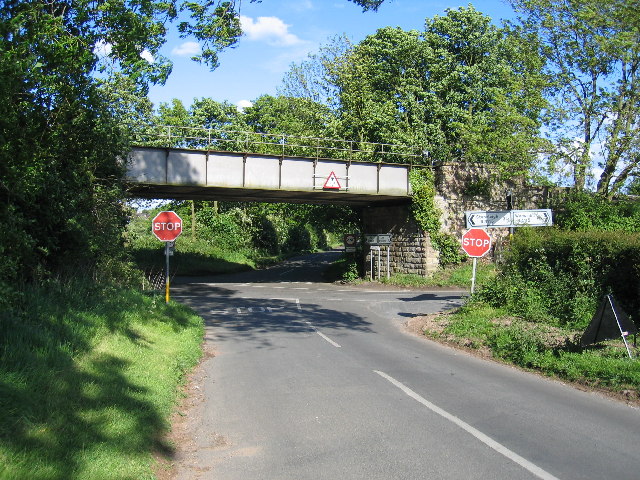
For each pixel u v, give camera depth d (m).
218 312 19.53
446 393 8.48
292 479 5.18
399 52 40.34
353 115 40.50
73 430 5.18
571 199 33.19
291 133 47.16
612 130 30.20
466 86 39.16
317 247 94.38
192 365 10.24
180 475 5.30
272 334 14.66
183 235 52.66
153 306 13.49
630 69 30.05
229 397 8.20
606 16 27.73
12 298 7.39
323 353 11.91
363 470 5.38
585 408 7.75
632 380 8.66
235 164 29.16
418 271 34.62
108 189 14.51
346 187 31.86
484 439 6.30
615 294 14.88
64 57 9.66
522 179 36.22
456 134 38.94
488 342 12.46
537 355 10.79
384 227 38.47
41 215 10.42
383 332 15.59
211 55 13.38
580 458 5.71
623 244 14.76
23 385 5.60
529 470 5.38
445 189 34.78
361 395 8.29
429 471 5.35
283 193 32.50
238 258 51.59
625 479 5.16
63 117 10.91
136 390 7.12
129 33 11.56
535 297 15.93
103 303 11.24
